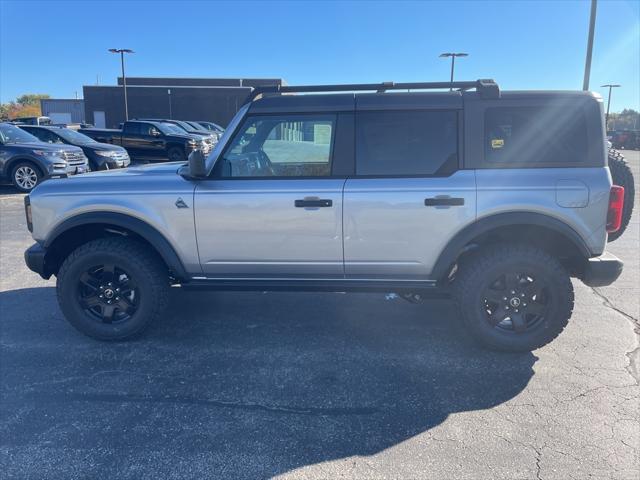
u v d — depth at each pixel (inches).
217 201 160.6
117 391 140.5
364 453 114.1
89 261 165.5
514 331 159.5
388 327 183.2
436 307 202.4
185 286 170.2
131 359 159.5
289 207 158.6
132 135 805.9
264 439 119.1
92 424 125.1
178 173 172.4
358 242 158.6
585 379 145.9
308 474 107.3
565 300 155.1
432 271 159.9
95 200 164.7
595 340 172.1
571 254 159.3
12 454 114.0
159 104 1867.6
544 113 153.5
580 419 126.3
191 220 162.4
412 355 161.3
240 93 1854.1
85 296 171.5
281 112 160.6
